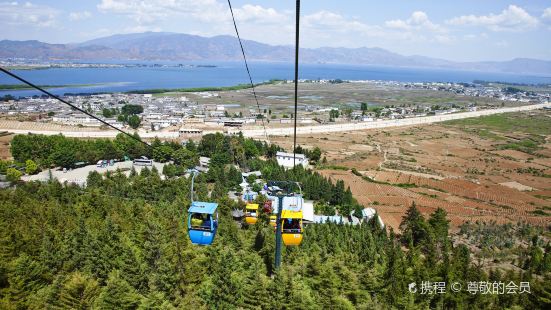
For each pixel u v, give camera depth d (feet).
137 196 403.75
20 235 256.32
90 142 615.98
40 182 431.02
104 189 419.74
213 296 201.77
